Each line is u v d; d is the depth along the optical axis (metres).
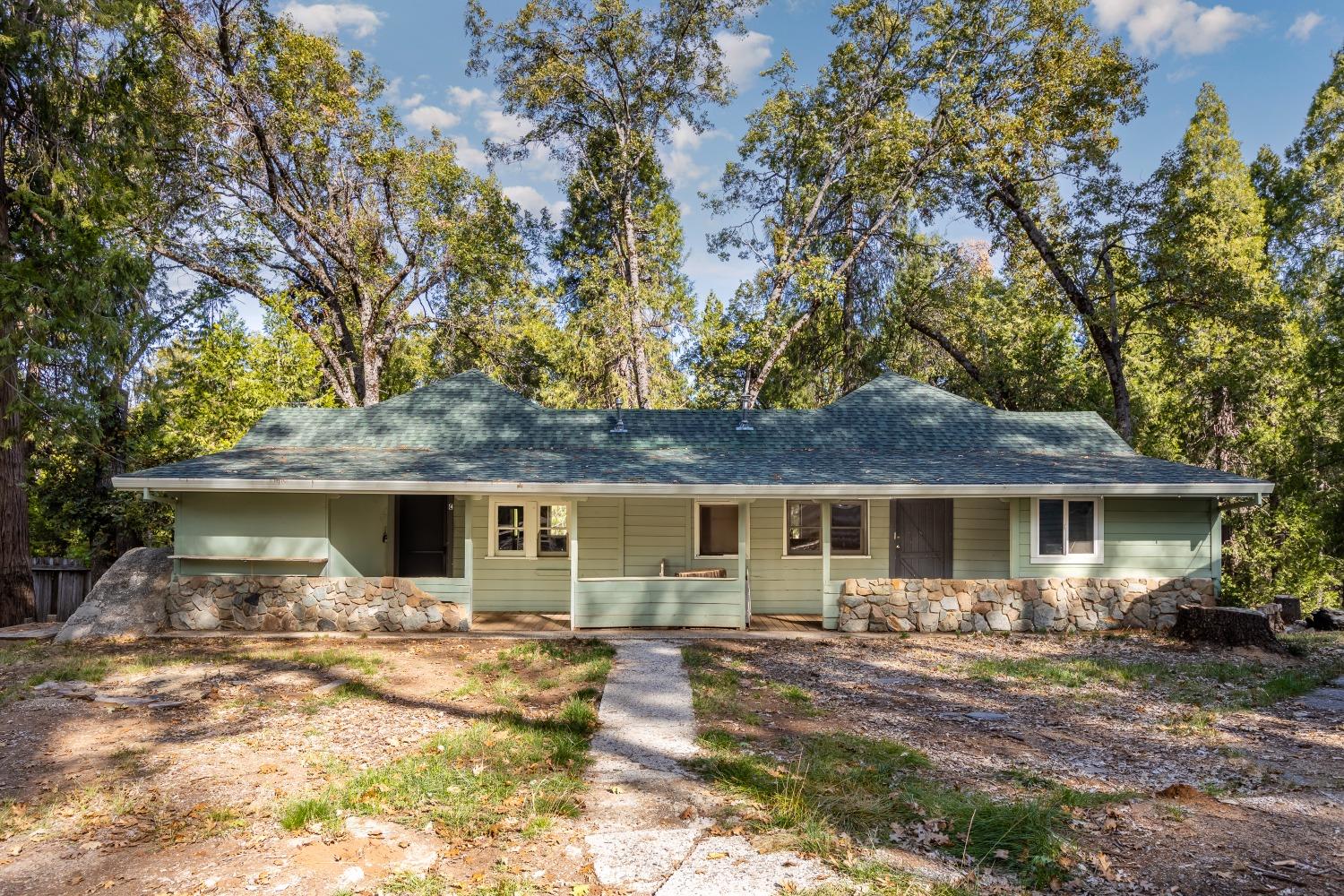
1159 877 4.05
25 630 12.05
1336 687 8.73
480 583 13.98
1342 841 4.52
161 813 5.07
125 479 11.20
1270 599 21.23
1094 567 12.91
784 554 14.07
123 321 13.50
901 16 24.44
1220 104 28.58
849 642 11.30
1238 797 5.28
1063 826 4.71
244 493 12.02
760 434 15.23
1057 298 23.77
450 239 24.31
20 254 12.91
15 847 4.63
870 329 26.59
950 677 9.12
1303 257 27.59
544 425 15.24
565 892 3.96
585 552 13.92
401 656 10.02
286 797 5.30
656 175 30.02
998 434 15.27
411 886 4.03
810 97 26.42
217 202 21.95
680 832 4.65
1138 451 23.61
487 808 5.04
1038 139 21.48
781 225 26.95
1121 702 8.10
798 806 4.96
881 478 12.27
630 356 25.88
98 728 6.92
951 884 3.96
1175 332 22.06
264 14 21.69
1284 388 22.14
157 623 11.67
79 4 12.23
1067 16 21.97
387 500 14.28
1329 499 18.20
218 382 16.98
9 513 13.20
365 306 24.09
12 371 12.45
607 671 9.06
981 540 13.88
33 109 12.86
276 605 11.89
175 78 19.56
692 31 26.75
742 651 10.53
